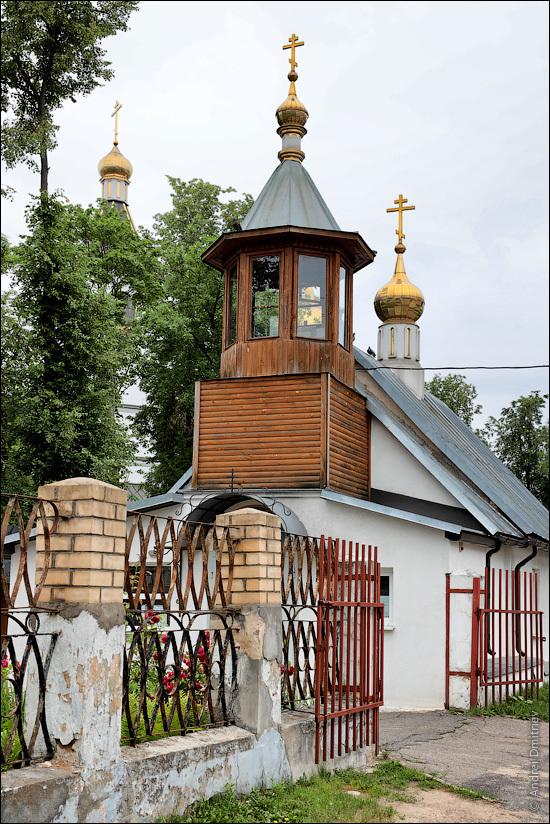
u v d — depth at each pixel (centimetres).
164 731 679
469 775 875
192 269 2700
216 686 766
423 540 1500
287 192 1725
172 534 694
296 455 1598
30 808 513
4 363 2130
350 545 931
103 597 584
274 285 1673
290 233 1633
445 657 1398
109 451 2142
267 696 766
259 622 767
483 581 1667
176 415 2769
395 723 1221
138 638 640
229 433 1658
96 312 2117
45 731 561
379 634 973
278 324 1656
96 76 2602
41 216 2098
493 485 2092
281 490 1569
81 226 2769
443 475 1725
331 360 1655
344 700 934
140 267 2750
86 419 2094
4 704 610
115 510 603
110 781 574
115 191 4819
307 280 1673
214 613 743
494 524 1647
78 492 585
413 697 1448
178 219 2962
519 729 1171
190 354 2742
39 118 2502
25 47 2494
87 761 558
